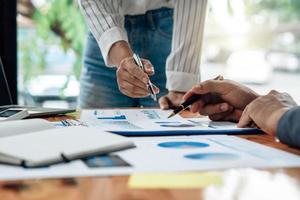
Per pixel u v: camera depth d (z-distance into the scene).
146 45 1.41
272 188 0.40
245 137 0.70
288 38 2.75
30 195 0.38
